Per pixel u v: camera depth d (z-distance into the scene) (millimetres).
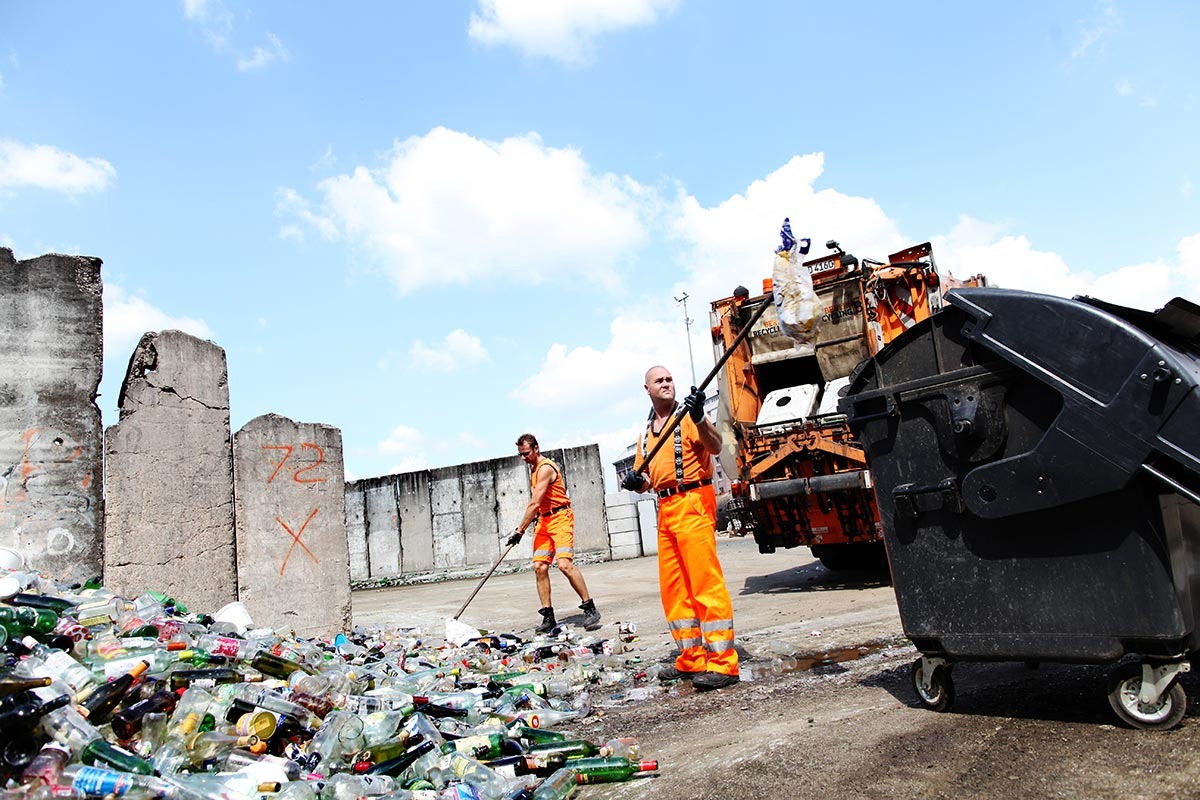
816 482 7895
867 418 3174
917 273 7957
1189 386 2338
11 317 5219
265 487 6363
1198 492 2340
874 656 4527
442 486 18125
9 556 4203
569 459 17453
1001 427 2781
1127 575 2549
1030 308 2676
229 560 6016
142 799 2158
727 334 8828
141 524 5609
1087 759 2422
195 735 2717
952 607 2961
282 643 4465
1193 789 2117
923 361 3031
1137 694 2621
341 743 2885
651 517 17297
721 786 2578
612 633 6609
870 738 2855
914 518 3057
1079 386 2562
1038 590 2748
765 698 3793
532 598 10180
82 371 5418
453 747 2959
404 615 9227
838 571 9602
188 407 5945
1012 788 2277
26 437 5176
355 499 19047
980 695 3232
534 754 2896
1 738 2303
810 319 3918
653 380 4715
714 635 4254
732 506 8812
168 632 3924
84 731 2475
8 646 2875
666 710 3854
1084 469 2561
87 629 3652
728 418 8672
